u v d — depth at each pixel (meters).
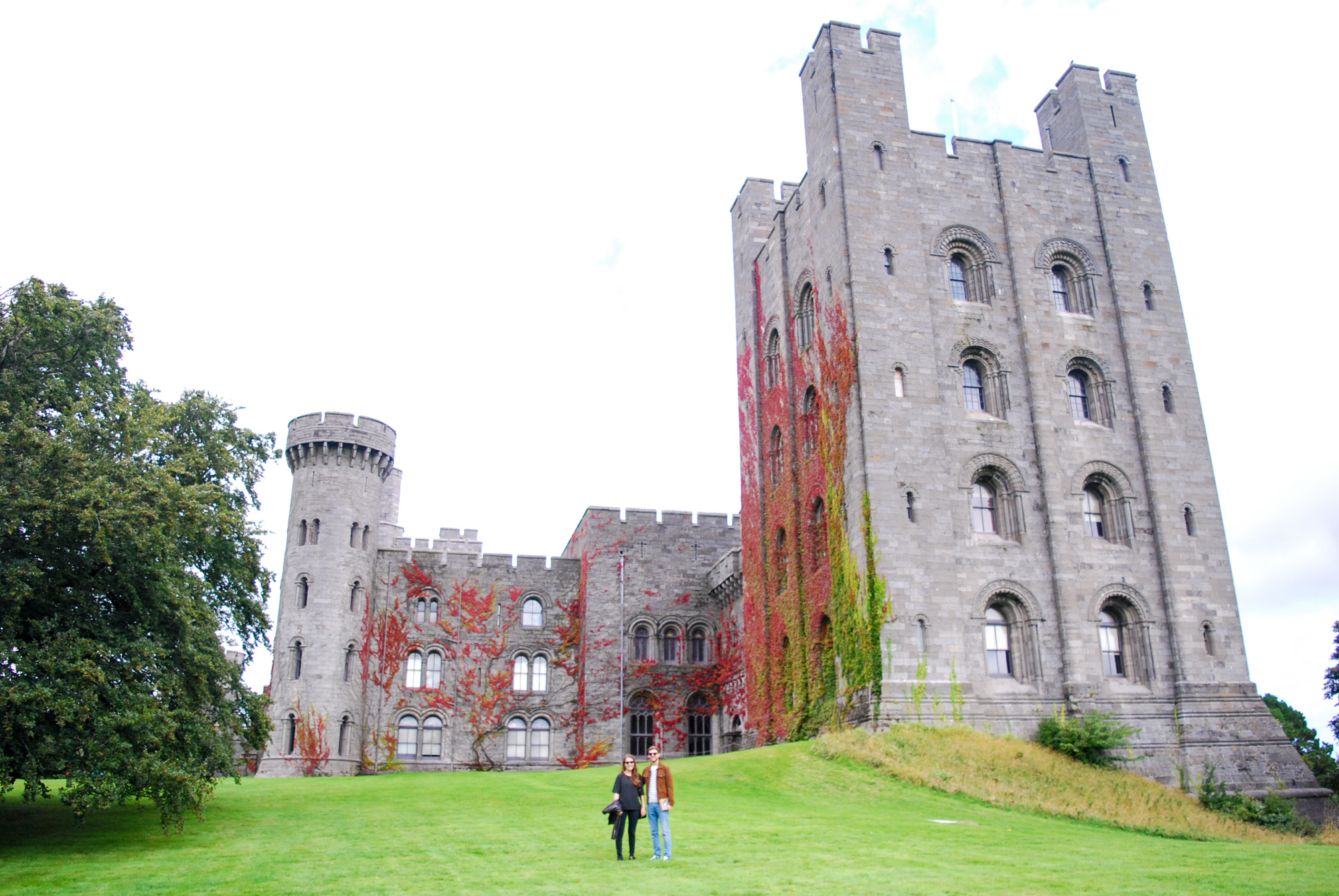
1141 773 42.50
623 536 70.31
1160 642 45.09
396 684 65.38
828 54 49.72
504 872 20.14
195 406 32.75
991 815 31.88
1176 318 50.22
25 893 18.73
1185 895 17.95
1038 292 48.88
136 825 28.14
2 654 23.31
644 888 18.16
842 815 29.62
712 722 68.06
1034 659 43.53
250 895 18.22
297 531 64.31
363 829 26.69
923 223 48.12
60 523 25.36
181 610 27.33
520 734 66.88
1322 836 38.12
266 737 32.41
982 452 45.62
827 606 47.06
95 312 29.48
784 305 53.94
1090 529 46.78
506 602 68.81
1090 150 51.97
